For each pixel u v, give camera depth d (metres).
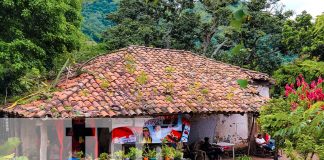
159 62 16.80
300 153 5.73
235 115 17.53
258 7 27.67
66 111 11.12
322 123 3.51
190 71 16.77
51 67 15.33
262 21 27.53
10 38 13.93
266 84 18.98
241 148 17.27
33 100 11.78
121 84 13.67
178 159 13.00
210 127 16.89
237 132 17.58
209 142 16.41
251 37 27.73
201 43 31.30
